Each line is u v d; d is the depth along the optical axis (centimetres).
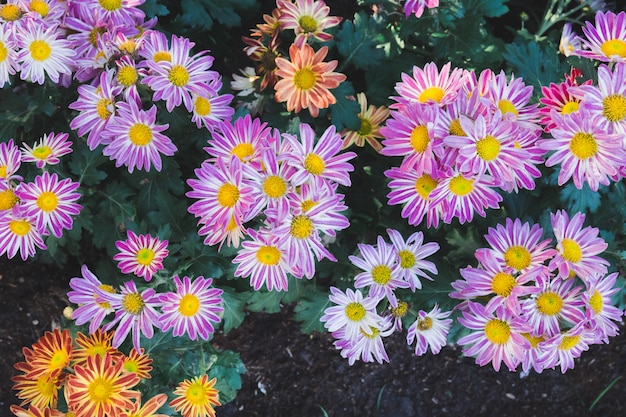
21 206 62
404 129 60
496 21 87
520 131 59
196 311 63
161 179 68
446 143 57
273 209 59
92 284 62
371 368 81
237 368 72
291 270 61
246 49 73
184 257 67
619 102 58
